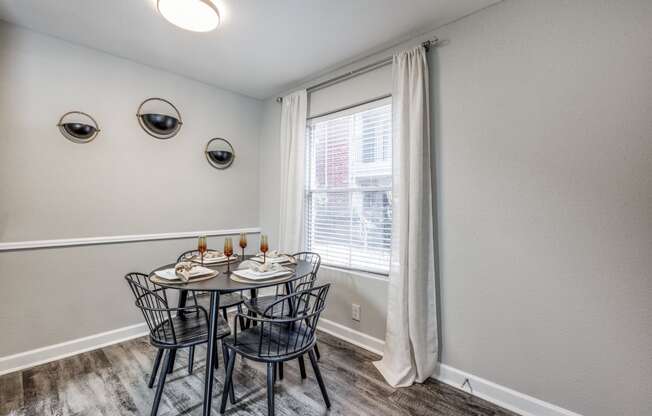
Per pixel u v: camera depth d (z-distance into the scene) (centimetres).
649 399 140
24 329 217
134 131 268
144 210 275
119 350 243
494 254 186
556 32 165
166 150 288
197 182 312
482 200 191
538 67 170
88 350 242
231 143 340
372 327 250
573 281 159
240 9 194
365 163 261
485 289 190
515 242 178
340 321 274
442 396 190
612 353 149
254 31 220
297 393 191
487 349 189
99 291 250
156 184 282
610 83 150
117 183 259
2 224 209
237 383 201
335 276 279
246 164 355
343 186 279
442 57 209
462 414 174
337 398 187
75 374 209
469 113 196
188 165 304
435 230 212
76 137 237
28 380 201
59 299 231
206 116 317
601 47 152
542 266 169
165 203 288
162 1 178
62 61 232
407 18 203
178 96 296
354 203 270
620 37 147
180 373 213
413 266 203
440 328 209
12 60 212
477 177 193
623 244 146
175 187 295
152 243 280
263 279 183
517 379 177
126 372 212
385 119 247
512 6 179
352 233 271
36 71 221
